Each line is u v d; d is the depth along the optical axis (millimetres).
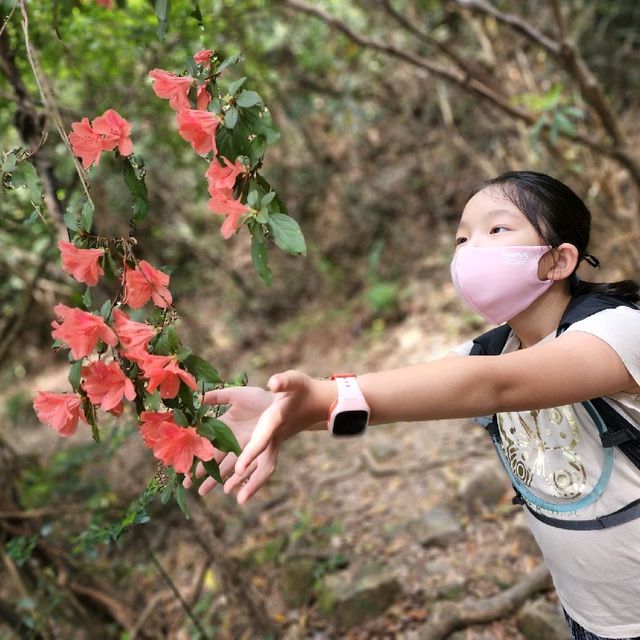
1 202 2219
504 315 1148
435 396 840
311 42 5820
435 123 7543
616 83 5785
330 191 8406
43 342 9148
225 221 889
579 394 921
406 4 6273
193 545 3549
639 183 3482
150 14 2674
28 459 3221
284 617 2936
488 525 3133
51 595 2557
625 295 1150
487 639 2428
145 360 817
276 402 803
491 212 1134
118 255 927
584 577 1182
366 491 3859
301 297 8578
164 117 3758
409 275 7453
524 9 5797
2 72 2154
